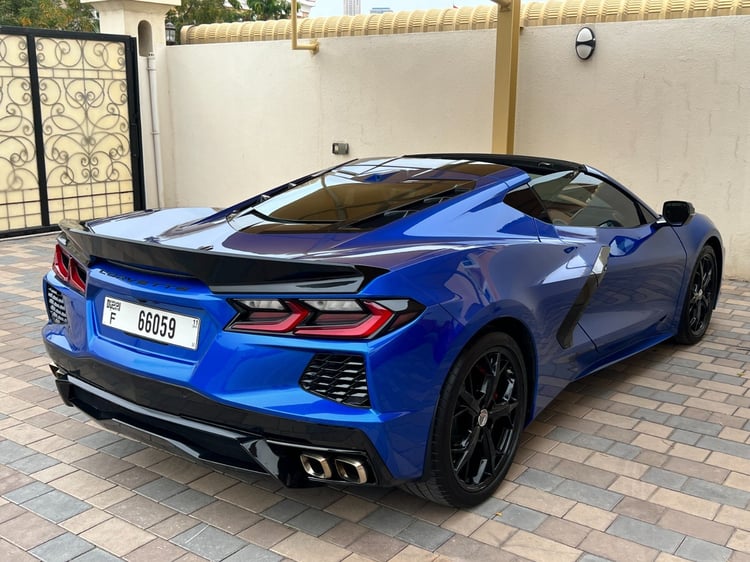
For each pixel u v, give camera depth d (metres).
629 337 3.87
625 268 3.63
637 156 6.79
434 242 2.68
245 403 2.29
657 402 3.79
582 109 6.99
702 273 4.64
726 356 4.52
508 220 3.04
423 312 2.33
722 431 3.43
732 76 6.23
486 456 2.76
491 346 2.65
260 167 9.48
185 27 9.90
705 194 6.53
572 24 6.91
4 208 8.48
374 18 8.18
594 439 3.34
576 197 3.59
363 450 2.27
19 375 4.14
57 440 3.32
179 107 10.06
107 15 9.58
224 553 2.45
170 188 10.36
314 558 2.42
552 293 2.99
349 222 2.84
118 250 2.58
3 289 6.19
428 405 2.38
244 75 9.35
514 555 2.43
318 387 2.28
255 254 2.55
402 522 2.64
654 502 2.78
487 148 7.66
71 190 9.12
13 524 2.62
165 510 2.73
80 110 9.07
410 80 8.04
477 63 7.55
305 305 2.26
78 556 2.43
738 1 6.14
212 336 2.38
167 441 2.54
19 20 20.11
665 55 6.50
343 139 8.69
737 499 2.81
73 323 2.89
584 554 2.44
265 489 2.89
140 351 2.59
